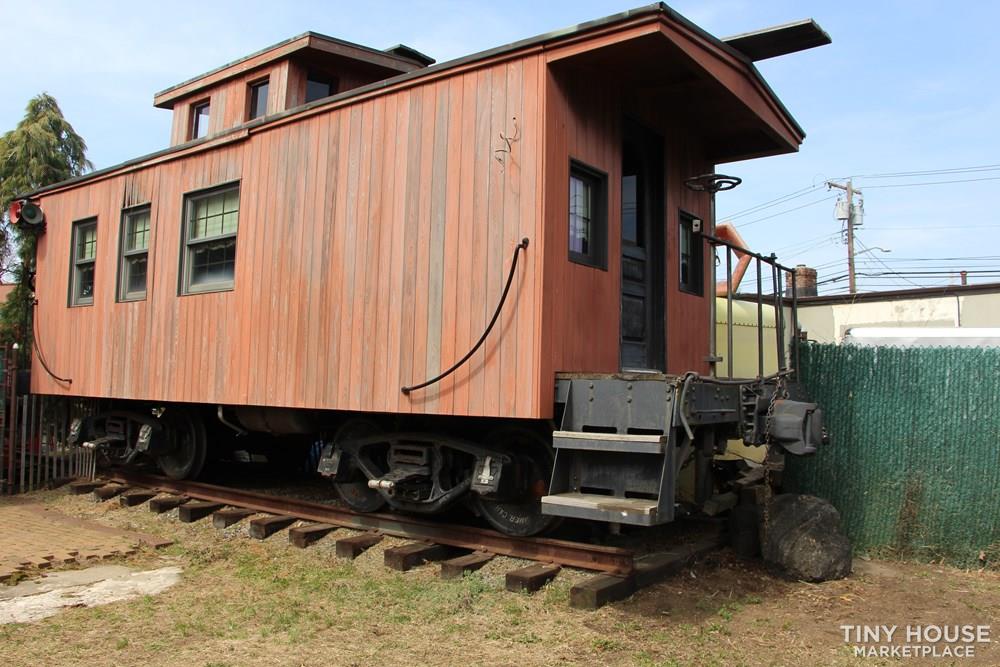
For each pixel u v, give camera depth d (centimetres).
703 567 579
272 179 733
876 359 661
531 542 571
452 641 436
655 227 702
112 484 947
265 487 903
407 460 639
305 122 706
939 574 590
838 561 561
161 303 849
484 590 521
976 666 409
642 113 665
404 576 569
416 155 608
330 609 495
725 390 546
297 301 694
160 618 479
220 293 775
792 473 682
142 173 901
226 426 934
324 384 661
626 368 650
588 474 504
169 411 913
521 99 546
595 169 590
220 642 436
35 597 524
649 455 480
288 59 873
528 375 522
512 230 540
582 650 420
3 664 402
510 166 546
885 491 644
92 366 943
